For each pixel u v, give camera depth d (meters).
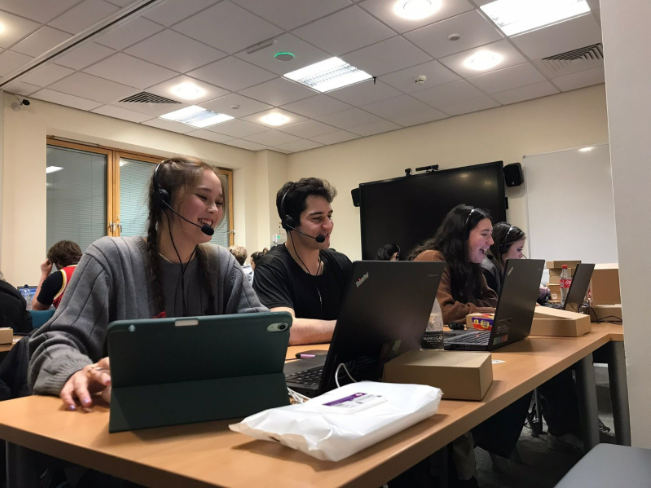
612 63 1.23
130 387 0.68
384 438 0.58
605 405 2.72
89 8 3.28
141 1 3.22
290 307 1.65
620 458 0.87
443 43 3.96
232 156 6.71
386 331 0.91
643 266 1.17
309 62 4.20
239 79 4.50
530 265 1.35
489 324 1.66
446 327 1.86
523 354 1.21
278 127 5.95
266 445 0.60
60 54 3.90
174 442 0.62
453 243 2.35
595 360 1.69
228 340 0.71
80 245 5.32
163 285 1.23
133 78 4.39
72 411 0.77
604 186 4.85
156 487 0.53
